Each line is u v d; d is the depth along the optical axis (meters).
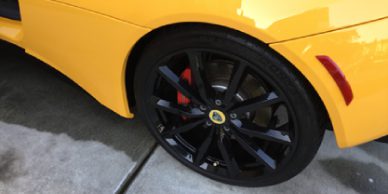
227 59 0.95
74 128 1.33
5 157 1.21
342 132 0.85
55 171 1.17
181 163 1.21
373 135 0.87
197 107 1.03
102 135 1.31
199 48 0.88
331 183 1.19
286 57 0.77
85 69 1.11
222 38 0.83
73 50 1.08
